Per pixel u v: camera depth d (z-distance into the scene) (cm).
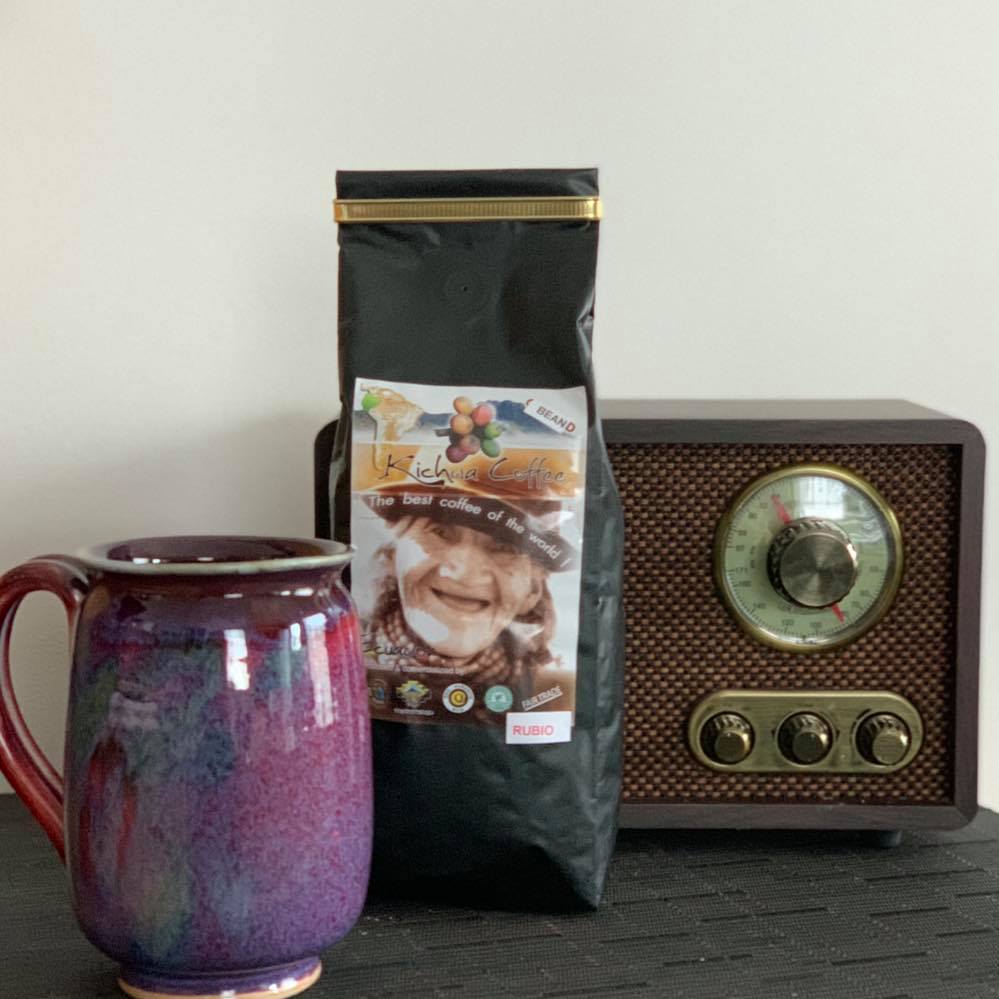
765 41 92
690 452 75
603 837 68
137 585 54
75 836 55
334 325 90
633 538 75
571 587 66
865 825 76
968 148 93
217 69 88
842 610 75
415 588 66
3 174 87
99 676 54
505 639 66
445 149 90
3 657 60
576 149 91
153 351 89
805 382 94
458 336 66
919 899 70
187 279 89
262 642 54
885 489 75
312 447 90
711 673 76
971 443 74
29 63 87
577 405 66
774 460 75
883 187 93
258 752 54
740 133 92
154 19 87
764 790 77
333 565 56
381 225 67
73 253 88
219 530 90
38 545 89
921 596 76
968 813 76
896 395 94
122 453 89
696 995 58
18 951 63
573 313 65
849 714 76
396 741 66
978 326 94
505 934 65
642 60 91
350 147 90
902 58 92
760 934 65
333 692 56
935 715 77
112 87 87
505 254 66
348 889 57
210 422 90
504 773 66
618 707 70
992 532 95
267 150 89
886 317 94
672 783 77
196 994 56
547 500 65
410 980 59
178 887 54
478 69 90
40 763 60
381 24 89
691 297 93
